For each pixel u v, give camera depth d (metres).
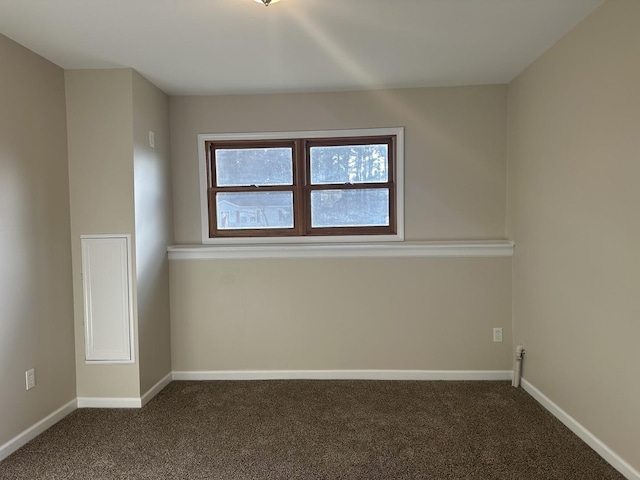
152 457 2.24
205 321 3.36
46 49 2.46
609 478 1.99
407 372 3.29
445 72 2.95
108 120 2.79
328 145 3.38
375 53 2.60
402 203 3.29
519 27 2.29
